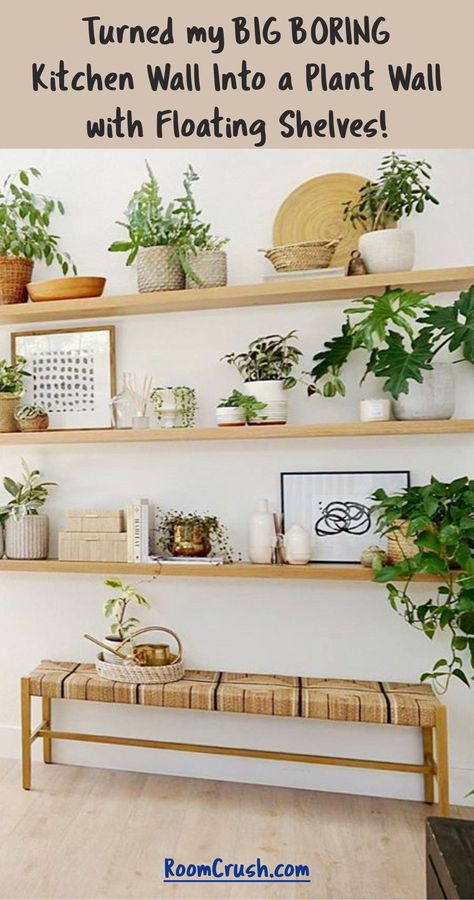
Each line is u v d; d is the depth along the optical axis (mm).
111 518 2498
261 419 2346
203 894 1877
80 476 2699
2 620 2777
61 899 1848
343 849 2086
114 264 2664
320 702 2193
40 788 2469
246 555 2549
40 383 2713
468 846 1249
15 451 2762
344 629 2479
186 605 2604
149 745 2436
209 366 2580
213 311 2576
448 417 2240
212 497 2580
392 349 2180
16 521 2580
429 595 2402
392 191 2203
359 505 2447
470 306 2113
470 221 2389
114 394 2641
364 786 2451
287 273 2307
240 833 2174
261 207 2537
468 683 2156
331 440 2490
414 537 2197
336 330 2479
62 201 2707
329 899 1857
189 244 2367
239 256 2553
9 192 2746
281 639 2527
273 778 2520
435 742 2379
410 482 2428
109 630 2680
